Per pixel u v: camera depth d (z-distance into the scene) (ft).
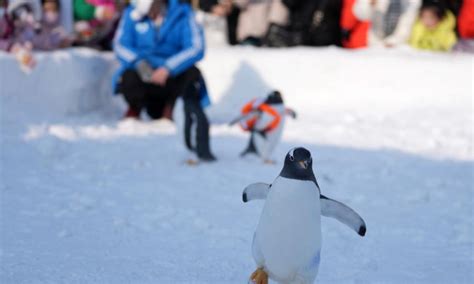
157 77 46.62
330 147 40.45
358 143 41.68
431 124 47.24
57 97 51.19
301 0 58.59
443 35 58.59
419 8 59.31
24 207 26.94
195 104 35.53
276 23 58.44
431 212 27.43
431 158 37.86
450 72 53.36
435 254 21.95
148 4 47.44
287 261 15.94
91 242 22.39
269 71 54.60
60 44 53.16
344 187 31.19
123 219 25.16
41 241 22.33
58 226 24.30
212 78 54.85
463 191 30.81
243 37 59.98
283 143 41.50
